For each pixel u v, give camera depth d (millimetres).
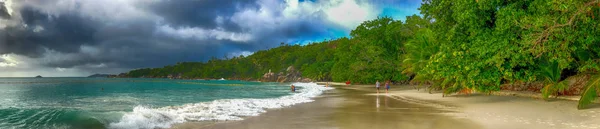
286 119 13102
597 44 14430
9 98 31797
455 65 16422
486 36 14867
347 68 75125
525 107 15375
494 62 14688
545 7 12617
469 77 15727
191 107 18156
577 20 12117
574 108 14078
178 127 11414
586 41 12648
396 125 11250
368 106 18234
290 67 155625
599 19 12461
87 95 36688
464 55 15555
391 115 13977
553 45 12656
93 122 11688
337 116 13859
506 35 14141
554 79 17453
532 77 15977
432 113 14461
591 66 14836
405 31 50781
